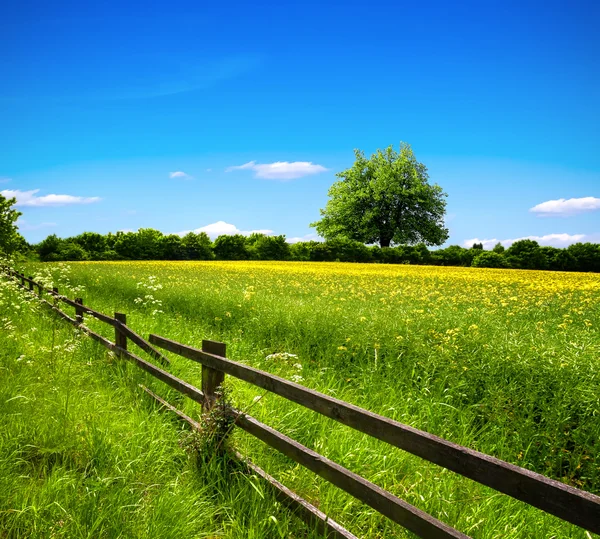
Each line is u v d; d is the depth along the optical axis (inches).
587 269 1903.3
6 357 250.1
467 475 74.8
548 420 175.9
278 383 124.1
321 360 284.2
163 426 168.1
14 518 116.3
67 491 128.9
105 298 561.3
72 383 216.7
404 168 2861.7
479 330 292.8
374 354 272.5
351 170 3006.9
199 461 146.3
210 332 374.9
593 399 175.8
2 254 776.3
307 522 110.1
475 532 116.4
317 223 3058.6
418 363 245.6
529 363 217.8
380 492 92.0
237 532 114.8
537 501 64.4
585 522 58.9
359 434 167.5
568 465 165.3
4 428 162.2
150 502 126.7
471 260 2058.3
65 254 1958.7
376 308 404.8
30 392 199.3
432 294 565.6
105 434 158.7
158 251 2159.2
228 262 1811.0
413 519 83.8
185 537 113.2
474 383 215.9
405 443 86.9
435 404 204.2
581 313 416.2
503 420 184.2
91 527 113.0
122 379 221.6
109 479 133.0
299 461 115.3
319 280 850.8
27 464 146.4
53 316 373.1
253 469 131.3
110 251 2097.7
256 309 399.5
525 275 1152.2
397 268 1513.3
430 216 2910.9
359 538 115.8
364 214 2859.3
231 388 149.9
